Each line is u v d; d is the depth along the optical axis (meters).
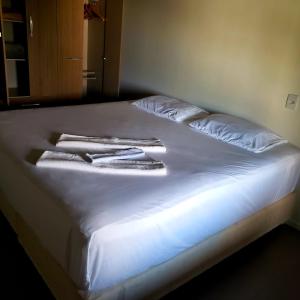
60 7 3.96
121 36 3.93
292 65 2.41
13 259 1.93
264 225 2.29
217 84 2.97
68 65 4.28
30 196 1.67
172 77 3.41
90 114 2.80
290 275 2.05
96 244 1.31
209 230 1.83
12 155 1.87
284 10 2.38
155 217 1.48
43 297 1.70
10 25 3.94
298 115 2.45
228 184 1.85
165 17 3.32
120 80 4.18
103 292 1.42
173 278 1.74
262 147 2.33
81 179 1.66
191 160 2.06
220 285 1.91
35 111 2.70
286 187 2.39
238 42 2.72
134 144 2.17
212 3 2.85
